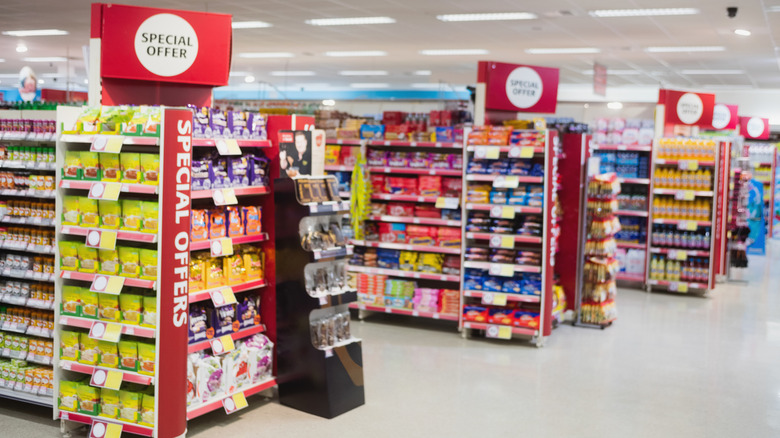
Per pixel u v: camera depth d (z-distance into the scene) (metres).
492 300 7.40
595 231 8.09
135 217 4.46
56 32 14.82
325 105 17.44
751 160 18.25
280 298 5.38
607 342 7.62
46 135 4.77
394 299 8.06
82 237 4.88
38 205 4.88
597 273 8.15
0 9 12.03
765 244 17.17
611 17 11.25
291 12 11.70
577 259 8.16
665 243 10.63
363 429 4.97
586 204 8.13
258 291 5.55
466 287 7.58
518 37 13.76
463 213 7.56
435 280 8.36
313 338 5.23
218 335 5.05
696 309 9.58
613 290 8.53
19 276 4.95
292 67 20.11
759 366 6.86
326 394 5.15
